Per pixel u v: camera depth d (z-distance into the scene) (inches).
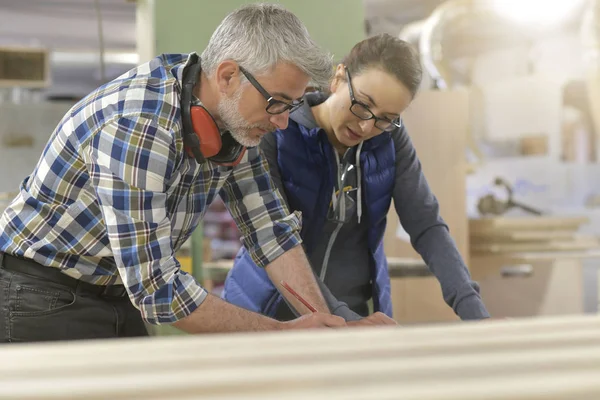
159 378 7.2
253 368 7.5
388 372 7.3
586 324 9.3
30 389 6.9
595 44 124.4
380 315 54.9
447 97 113.4
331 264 65.6
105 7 233.5
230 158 53.6
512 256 118.2
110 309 56.7
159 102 47.3
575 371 7.3
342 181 62.5
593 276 140.0
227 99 49.9
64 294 54.5
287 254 58.2
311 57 49.2
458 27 124.6
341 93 59.1
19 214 54.3
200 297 47.8
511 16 124.3
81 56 277.4
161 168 46.5
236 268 68.7
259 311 65.3
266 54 48.1
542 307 133.5
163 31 93.2
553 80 126.3
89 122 48.1
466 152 123.0
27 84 175.6
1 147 166.1
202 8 93.6
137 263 46.4
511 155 127.6
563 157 135.9
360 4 98.4
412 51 58.3
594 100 127.8
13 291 53.8
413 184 65.6
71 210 52.1
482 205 124.5
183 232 56.6
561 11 124.3
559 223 118.7
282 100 49.9
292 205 63.2
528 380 7.0
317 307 55.7
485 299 132.3
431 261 64.7
